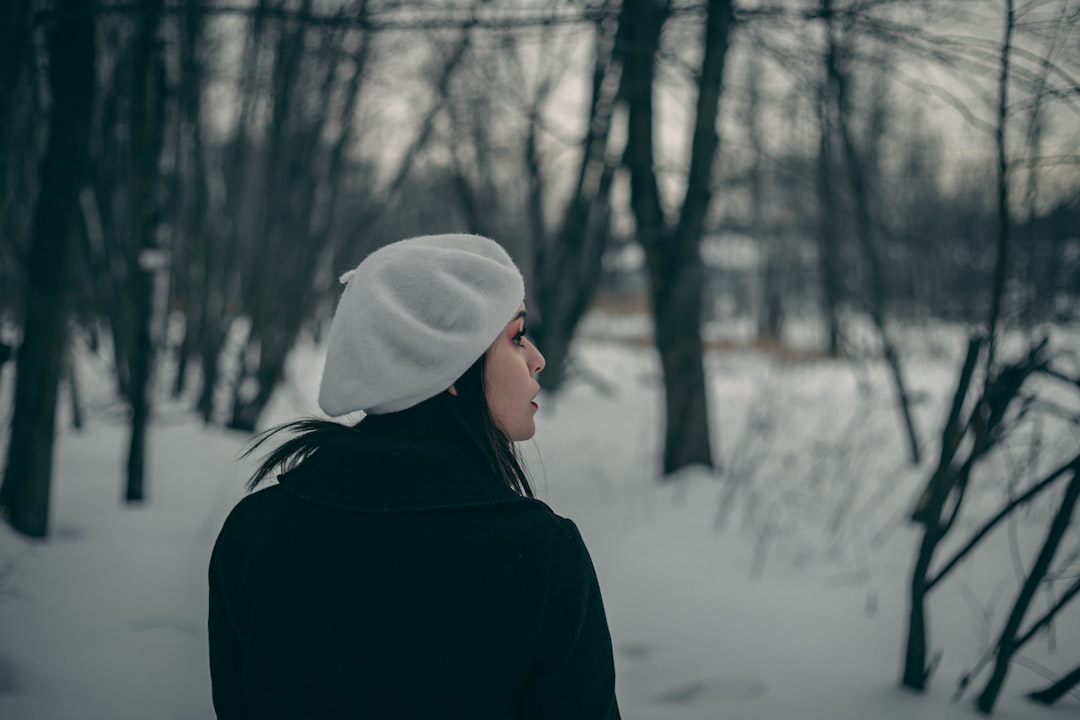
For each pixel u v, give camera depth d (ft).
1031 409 9.02
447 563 2.93
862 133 25.09
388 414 3.30
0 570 11.45
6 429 15.48
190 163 30.94
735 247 63.26
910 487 18.08
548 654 2.93
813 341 70.18
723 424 26.66
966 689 9.21
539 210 30.45
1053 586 11.91
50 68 13.60
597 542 15.17
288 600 3.02
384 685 2.91
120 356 28.78
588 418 31.99
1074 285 13.70
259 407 25.98
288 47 26.37
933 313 25.85
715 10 11.66
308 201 27.89
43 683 8.73
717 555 14.17
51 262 13.52
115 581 11.80
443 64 25.59
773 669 9.90
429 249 3.32
